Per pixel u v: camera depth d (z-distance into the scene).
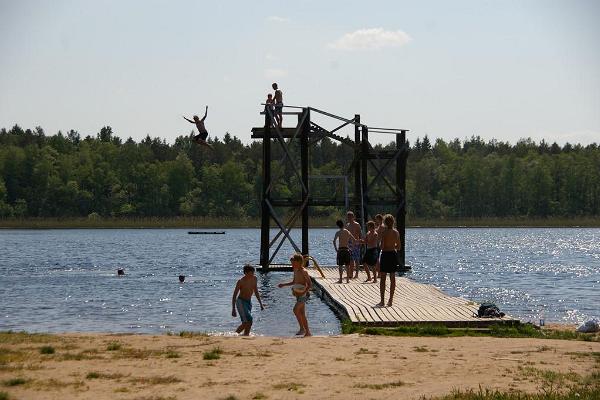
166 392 14.38
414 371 16.36
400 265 61.66
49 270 63.34
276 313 33.12
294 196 190.38
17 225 191.50
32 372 16.16
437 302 30.77
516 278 56.62
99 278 54.88
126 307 36.84
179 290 45.41
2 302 39.19
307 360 17.64
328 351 18.91
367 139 59.22
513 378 15.65
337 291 35.62
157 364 17.11
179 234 166.62
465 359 17.78
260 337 21.92
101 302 39.03
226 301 39.25
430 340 21.14
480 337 22.30
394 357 18.03
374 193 176.38
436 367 16.78
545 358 17.94
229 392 14.38
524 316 34.03
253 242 125.69
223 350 18.98
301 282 24.59
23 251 95.75
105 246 110.56
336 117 57.28
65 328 29.88
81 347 19.39
